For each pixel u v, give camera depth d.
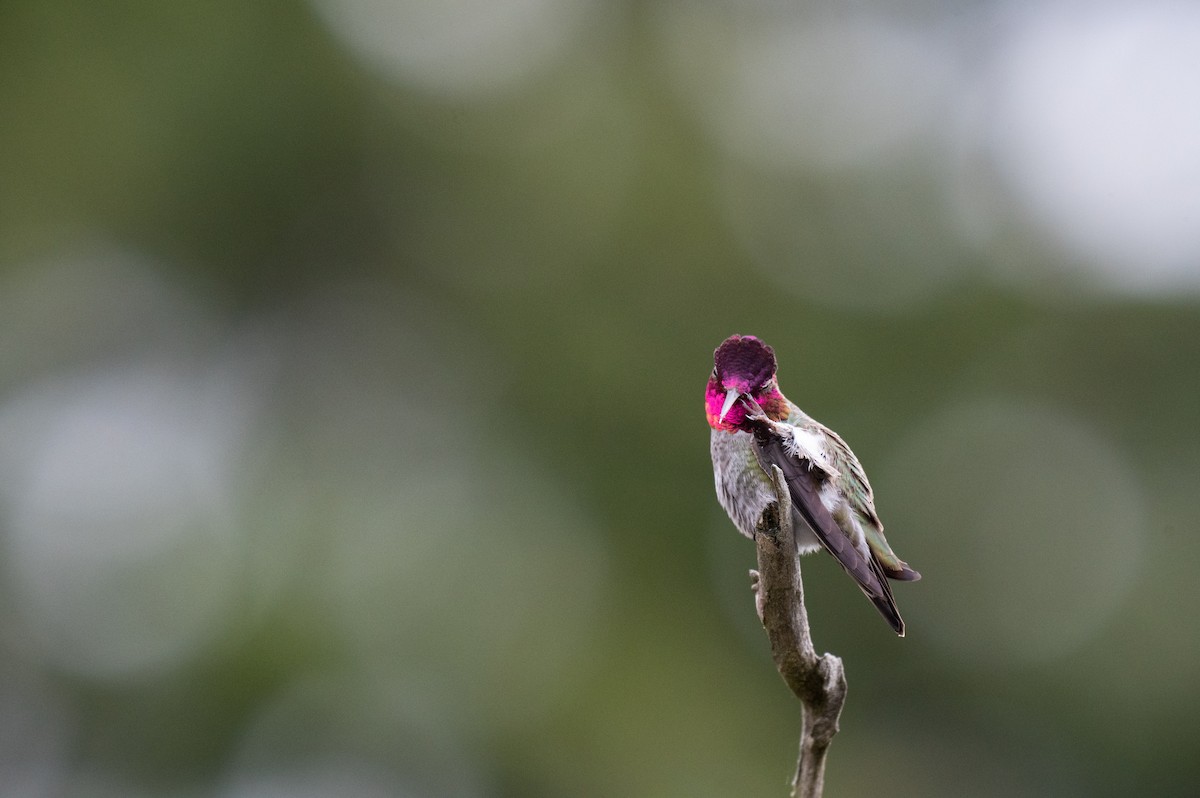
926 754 17.41
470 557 17.61
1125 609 17.45
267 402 18.97
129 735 15.68
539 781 16.38
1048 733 17.34
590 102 20.64
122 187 18.72
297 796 15.52
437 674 16.50
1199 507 18.05
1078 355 19.41
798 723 17.95
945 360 19.42
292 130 19.11
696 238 19.80
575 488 18.78
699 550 18.53
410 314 19.91
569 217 20.08
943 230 20.48
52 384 18.06
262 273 19.36
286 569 16.73
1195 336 19.19
